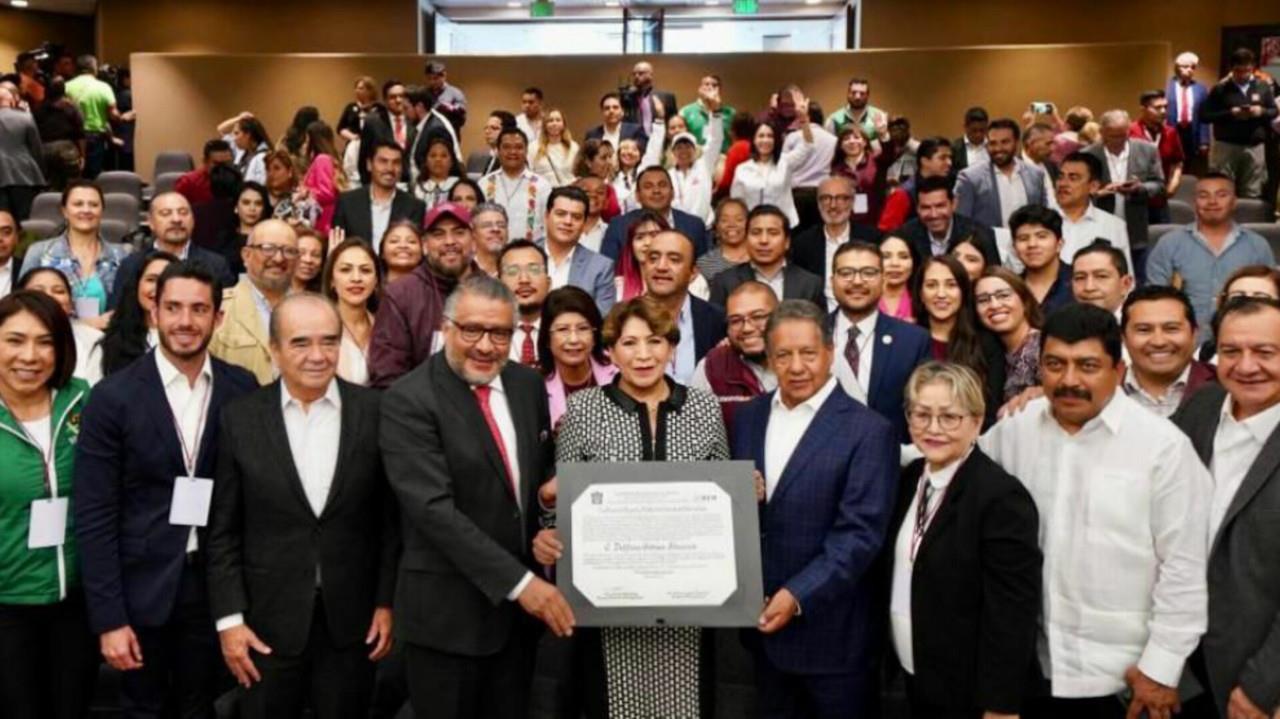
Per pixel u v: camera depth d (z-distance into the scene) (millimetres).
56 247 4941
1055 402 2471
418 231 4395
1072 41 12812
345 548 2721
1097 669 2434
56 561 2787
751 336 3541
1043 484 2533
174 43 13570
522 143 6059
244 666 2662
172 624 2867
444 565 2617
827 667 2660
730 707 3459
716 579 2555
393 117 8812
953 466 2525
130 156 11625
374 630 2785
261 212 5922
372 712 3383
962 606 2480
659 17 14125
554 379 3473
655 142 7457
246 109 12281
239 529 2742
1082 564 2447
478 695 2719
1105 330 2426
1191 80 10336
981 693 2432
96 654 2990
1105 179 6699
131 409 2742
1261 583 2359
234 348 3764
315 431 2727
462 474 2590
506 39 14414
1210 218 4961
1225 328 2455
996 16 12906
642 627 2656
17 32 14125
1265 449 2391
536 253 4016
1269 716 2301
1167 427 2441
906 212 6504
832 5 14078
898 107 12023
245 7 13594
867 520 2594
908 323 3740
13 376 2723
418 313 3879
